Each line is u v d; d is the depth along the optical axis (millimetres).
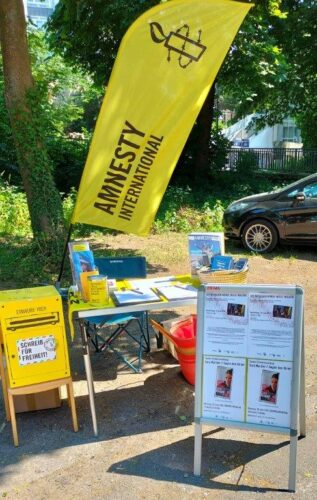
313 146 24906
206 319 3135
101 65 15469
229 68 14641
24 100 7906
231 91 16828
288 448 3418
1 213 11219
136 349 5109
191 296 3758
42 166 8133
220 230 11148
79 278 3896
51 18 14289
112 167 4992
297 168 23219
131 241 10320
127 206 5109
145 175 5062
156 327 4629
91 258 4035
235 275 3852
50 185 8219
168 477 3131
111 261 4832
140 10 11602
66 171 16031
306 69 17188
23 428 3734
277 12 12977
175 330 4395
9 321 3381
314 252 9469
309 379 4371
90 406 3672
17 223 11172
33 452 3428
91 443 3518
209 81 4984
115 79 4805
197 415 3156
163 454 3377
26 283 7098
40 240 8117
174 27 4812
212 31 4883
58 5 13445
